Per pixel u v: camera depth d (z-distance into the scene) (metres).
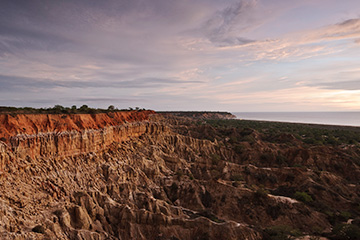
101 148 51.91
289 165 82.00
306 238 40.78
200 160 74.31
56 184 37.00
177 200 54.75
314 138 128.75
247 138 117.94
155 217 39.94
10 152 33.47
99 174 46.09
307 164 79.88
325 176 66.56
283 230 44.03
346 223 46.97
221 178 67.62
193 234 39.69
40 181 35.31
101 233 35.31
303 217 48.81
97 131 51.22
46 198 34.12
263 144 102.56
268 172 69.50
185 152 79.25
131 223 38.75
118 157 54.62
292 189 61.53
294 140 113.94
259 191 53.94
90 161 46.62
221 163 73.00
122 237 37.50
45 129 40.97
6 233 25.88
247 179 68.44
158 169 61.12
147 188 52.28
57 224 31.16
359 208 52.97
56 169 38.81
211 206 53.91
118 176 48.09
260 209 51.50
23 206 30.73
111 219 38.97
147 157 63.22
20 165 34.06
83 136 46.44
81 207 36.06
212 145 90.94
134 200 45.16
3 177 31.19
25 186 33.00
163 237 38.34
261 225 48.78
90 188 41.69
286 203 51.72
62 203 35.25
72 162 43.12
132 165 56.12
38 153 38.28
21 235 26.59
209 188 57.06
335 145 109.69
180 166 68.00
